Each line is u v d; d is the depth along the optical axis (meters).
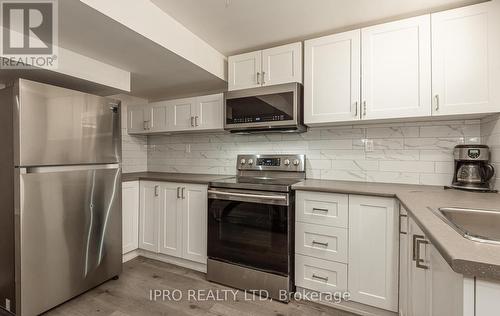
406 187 1.82
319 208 1.81
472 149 1.66
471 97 1.56
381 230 1.61
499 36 1.49
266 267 1.92
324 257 1.79
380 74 1.80
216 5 1.69
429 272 0.96
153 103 2.96
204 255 2.27
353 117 1.89
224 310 1.76
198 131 2.82
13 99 1.55
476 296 0.61
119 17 1.45
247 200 1.97
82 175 1.89
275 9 1.73
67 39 1.67
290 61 2.13
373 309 1.68
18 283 1.56
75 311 1.74
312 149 2.41
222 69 2.49
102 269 2.04
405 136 2.05
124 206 2.48
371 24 1.93
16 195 1.56
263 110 2.16
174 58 1.98
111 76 2.15
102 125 2.02
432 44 1.65
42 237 1.65
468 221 1.13
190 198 2.36
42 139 1.63
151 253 2.63
